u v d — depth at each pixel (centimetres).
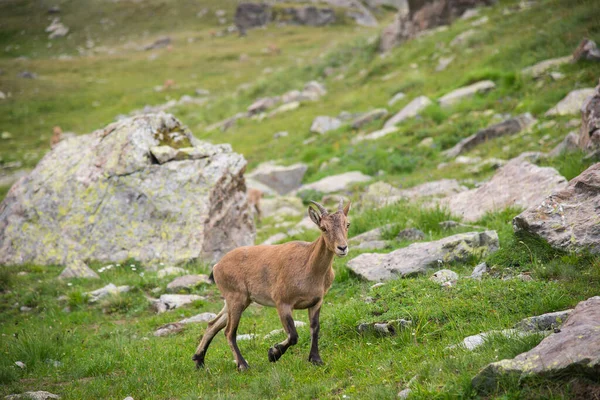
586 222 1769
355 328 1662
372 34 9925
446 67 6103
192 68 12756
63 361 1892
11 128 9062
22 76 11956
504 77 4819
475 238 2084
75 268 2872
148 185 3173
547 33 5309
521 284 1620
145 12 19238
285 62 12425
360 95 6588
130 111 9650
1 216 3344
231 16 18475
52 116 9681
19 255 3144
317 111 6712
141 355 1856
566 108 3866
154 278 2734
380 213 3072
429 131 4522
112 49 15950
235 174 3272
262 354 1711
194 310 2383
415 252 2136
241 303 1639
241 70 12200
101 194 3209
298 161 5162
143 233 3072
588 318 1185
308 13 16512
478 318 1513
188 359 1767
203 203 3088
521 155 3180
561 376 1038
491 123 4253
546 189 2514
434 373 1216
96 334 2211
